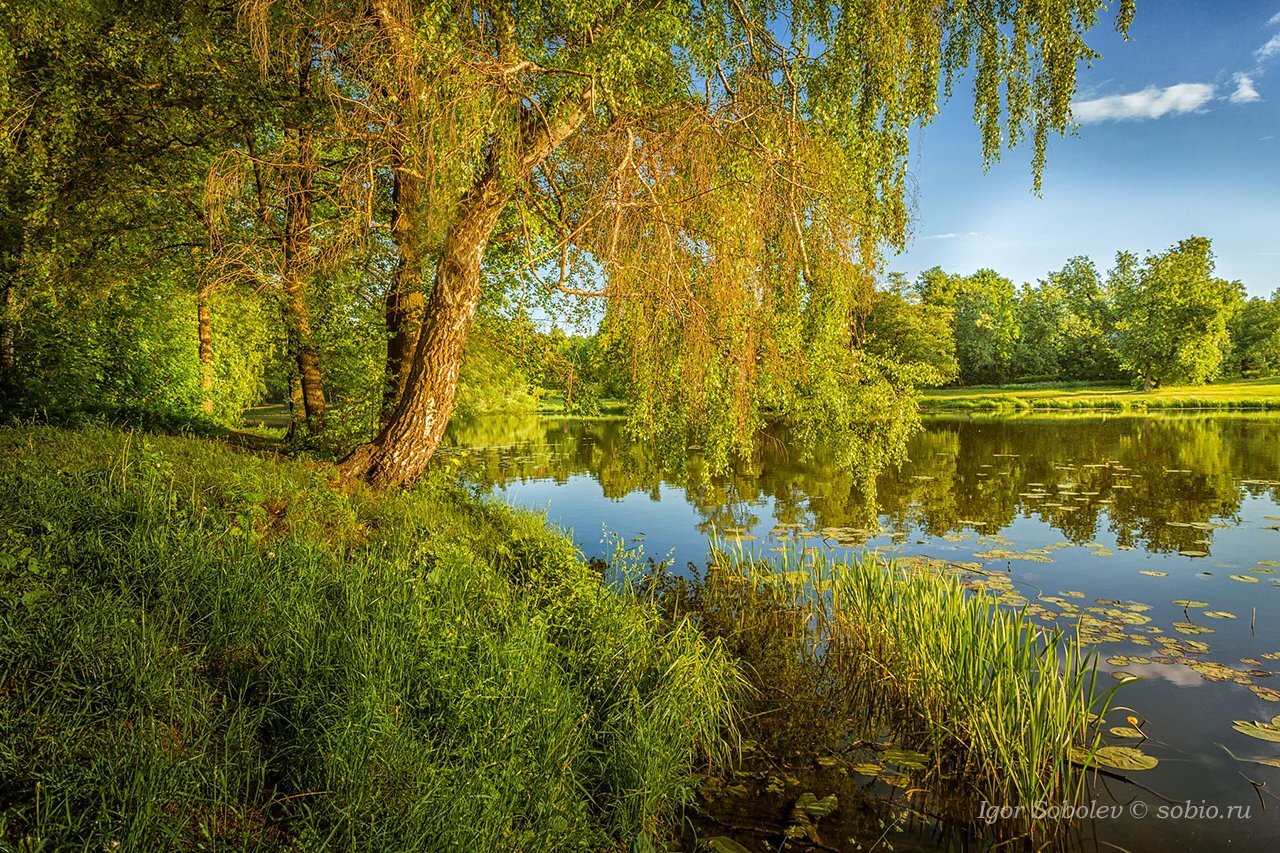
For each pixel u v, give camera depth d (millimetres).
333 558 4969
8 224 8289
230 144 8789
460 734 3381
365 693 3264
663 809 3684
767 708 5027
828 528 10773
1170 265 46625
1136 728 4504
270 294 9227
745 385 6250
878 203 6785
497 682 3793
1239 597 7082
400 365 9633
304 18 6969
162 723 2836
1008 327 59875
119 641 3188
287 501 5984
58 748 2557
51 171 7812
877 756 4395
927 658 4898
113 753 2588
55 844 2219
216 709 3148
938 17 6582
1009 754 3961
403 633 4031
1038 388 54938
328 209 10109
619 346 6598
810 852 3410
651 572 8438
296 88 8633
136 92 8047
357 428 9922
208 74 7883
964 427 29266
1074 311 64438
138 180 8859
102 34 7680
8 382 9133
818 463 18578
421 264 9375
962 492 13734
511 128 6020
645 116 6137
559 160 7422
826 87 6449
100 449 5891
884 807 3818
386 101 6262
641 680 4641
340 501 6316
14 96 7305
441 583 5035
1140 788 3910
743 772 4160
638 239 5848
